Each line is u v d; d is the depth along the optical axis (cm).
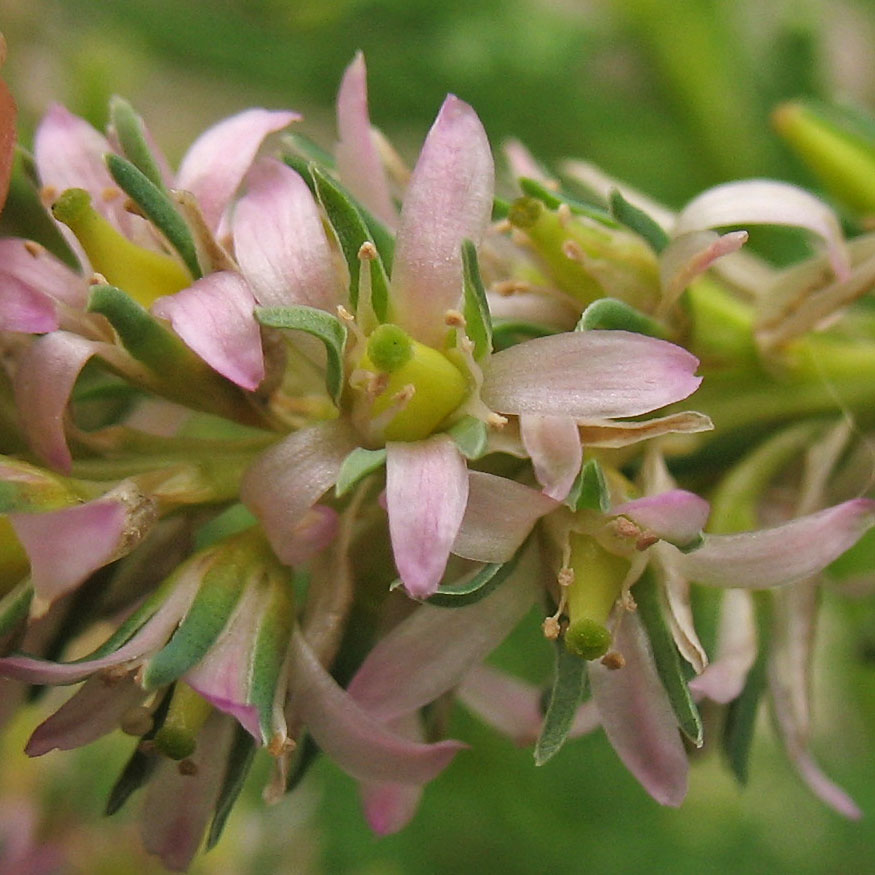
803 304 7
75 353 7
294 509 7
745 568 7
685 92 11
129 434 7
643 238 7
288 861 10
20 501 7
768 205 7
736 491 7
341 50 12
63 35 12
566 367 7
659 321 7
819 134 8
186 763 7
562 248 7
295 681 7
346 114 7
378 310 7
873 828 11
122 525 6
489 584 7
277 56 12
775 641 7
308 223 7
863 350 7
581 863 11
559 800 11
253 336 7
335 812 11
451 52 11
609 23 12
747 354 7
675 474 7
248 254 7
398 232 7
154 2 12
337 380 7
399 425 7
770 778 11
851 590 8
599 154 12
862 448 8
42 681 6
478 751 11
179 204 7
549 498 7
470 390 7
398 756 7
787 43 11
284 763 7
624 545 7
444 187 7
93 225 7
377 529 7
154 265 7
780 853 11
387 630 7
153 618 7
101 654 7
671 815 11
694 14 11
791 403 7
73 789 9
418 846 11
